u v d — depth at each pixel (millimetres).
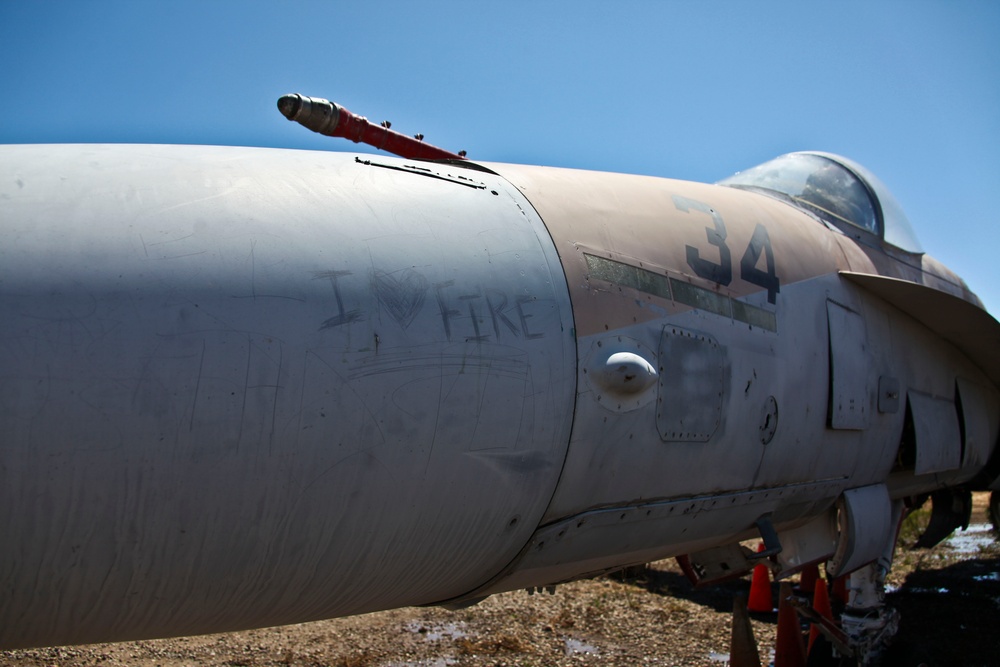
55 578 1822
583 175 3311
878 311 4656
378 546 2227
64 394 1773
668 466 2934
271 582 2107
